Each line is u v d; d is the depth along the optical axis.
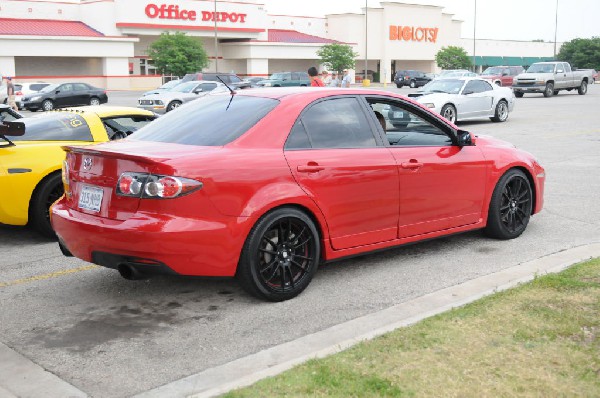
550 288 4.88
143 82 59.88
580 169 11.39
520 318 4.32
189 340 4.41
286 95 5.43
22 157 6.81
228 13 65.44
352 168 5.34
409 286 5.44
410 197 5.78
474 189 6.34
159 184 4.48
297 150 5.14
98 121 7.59
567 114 24.61
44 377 3.86
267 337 4.45
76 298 5.27
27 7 57.47
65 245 5.11
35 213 6.95
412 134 6.05
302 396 3.35
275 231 5.02
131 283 5.62
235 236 4.71
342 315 4.83
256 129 5.05
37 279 5.79
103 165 4.79
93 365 4.03
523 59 99.25
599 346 3.88
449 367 3.64
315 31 77.12
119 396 3.63
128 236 4.50
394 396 3.33
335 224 5.30
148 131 5.53
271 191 4.87
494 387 3.41
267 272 5.02
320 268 5.97
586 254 6.03
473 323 4.25
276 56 68.31
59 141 7.22
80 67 57.81
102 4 58.06
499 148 6.69
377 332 4.17
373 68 81.06
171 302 5.15
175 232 4.46
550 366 3.63
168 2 61.28
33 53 53.44
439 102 20.69
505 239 6.80
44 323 4.74
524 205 6.90
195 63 59.03
